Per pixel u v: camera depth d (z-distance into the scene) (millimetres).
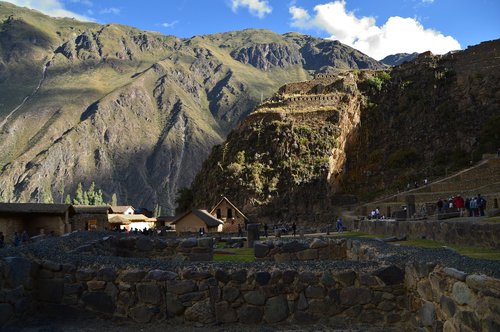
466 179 72312
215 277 10539
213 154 123562
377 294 10297
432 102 123625
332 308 10336
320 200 102562
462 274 7598
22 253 11320
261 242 16688
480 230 19766
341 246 16500
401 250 12516
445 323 8242
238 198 106062
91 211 77375
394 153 116438
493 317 6676
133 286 10719
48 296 11023
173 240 18297
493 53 123938
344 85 128000
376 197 103625
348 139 119312
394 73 136000
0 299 9852
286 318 10344
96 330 9961
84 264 11234
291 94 133250
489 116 112062
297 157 109625
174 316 10484
